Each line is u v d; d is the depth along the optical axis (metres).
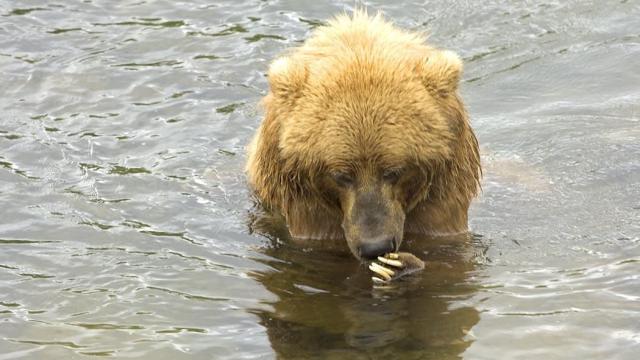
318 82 12.05
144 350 11.02
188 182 14.75
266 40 18.23
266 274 12.57
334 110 11.80
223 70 17.55
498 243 13.23
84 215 13.82
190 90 17.08
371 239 11.80
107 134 15.90
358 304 11.84
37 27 18.70
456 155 12.69
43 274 12.51
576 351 10.80
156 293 12.09
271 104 12.72
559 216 13.84
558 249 13.00
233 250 13.16
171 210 14.02
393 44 12.55
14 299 12.02
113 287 12.23
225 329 11.39
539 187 14.61
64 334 11.35
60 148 15.45
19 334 11.37
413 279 12.36
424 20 18.86
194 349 11.02
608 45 18.14
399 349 10.91
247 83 17.23
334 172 11.98
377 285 12.25
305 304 11.88
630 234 13.25
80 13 19.16
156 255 12.95
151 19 18.97
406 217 13.26
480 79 17.47
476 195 13.55
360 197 11.94
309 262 12.90
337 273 12.62
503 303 11.75
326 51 12.52
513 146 15.70
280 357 10.83
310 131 11.94
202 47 18.17
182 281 12.36
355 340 11.11
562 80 17.41
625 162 15.01
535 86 17.31
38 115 16.36
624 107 16.55
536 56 17.98
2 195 14.19
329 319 11.54
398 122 11.73
